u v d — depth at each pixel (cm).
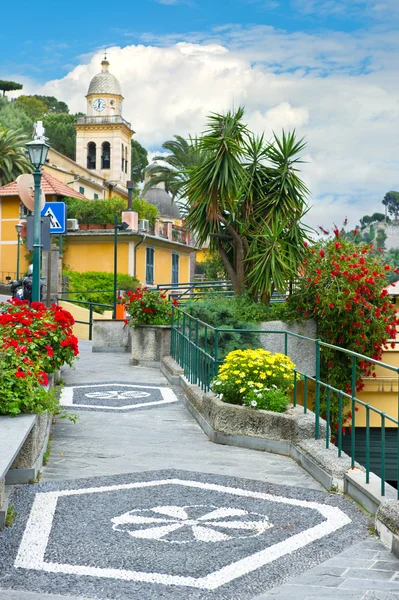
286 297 1403
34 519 531
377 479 595
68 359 994
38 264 1291
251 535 507
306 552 475
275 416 776
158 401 1123
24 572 432
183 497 598
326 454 671
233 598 402
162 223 4422
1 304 1076
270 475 682
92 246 3784
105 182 5853
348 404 1352
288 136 1445
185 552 470
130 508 564
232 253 1543
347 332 1328
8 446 510
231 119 1426
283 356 848
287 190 1420
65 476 664
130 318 1850
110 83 8012
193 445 812
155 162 5025
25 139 5550
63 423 936
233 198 1405
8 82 10644
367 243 1429
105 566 444
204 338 1124
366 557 467
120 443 816
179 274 4681
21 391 652
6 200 4384
